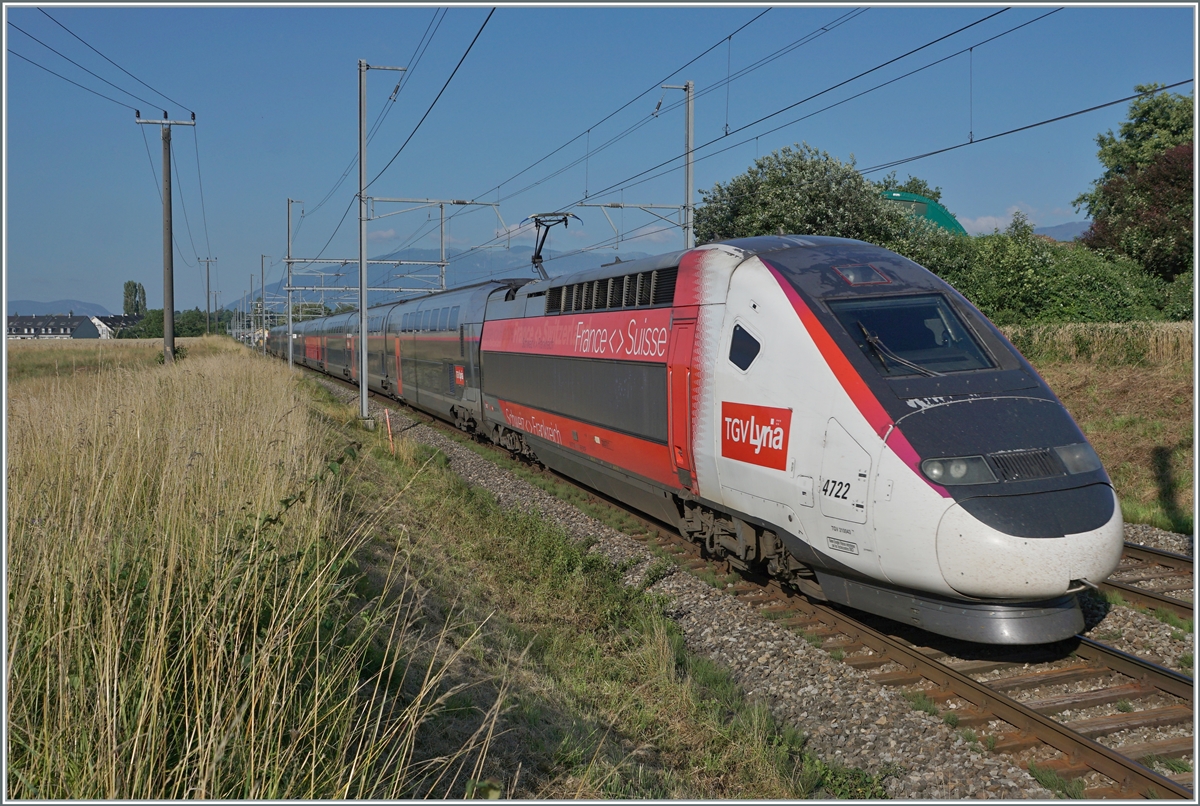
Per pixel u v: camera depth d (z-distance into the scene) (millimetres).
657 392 9352
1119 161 39656
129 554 4773
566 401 12484
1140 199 33281
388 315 28422
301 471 7242
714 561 9477
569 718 5535
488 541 9984
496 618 7344
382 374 29328
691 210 20188
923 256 27266
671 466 9242
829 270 7594
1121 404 15023
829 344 6867
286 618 4086
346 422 21312
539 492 13969
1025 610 5918
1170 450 12719
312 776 3609
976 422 6184
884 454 6164
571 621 7734
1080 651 6320
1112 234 34750
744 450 7629
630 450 10344
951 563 5793
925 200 38750
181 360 24000
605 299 11141
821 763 5141
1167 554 8859
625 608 8016
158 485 6160
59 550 4289
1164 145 37406
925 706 5742
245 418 8812
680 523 9906
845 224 25438
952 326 7109
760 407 7406
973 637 5977
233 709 3625
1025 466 5973
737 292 7961
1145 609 7492
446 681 5387
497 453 17672
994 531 5684
